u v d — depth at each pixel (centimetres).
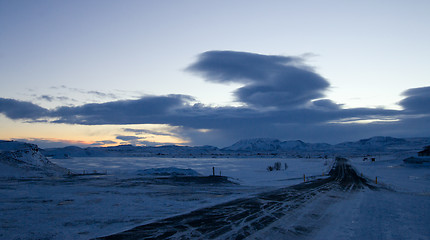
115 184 3080
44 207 1755
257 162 12462
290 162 12162
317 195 2473
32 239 1095
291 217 1530
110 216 1525
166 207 1809
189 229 1247
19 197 2119
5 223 1341
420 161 7544
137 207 1798
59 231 1212
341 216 1602
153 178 3825
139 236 1134
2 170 3769
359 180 4209
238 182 3844
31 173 3956
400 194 2720
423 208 1888
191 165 9812
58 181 3294
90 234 1167
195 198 2211
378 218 1548
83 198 2106
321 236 1176
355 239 1132
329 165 8494
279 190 2811
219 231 1215
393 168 7131
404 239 1132
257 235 1164
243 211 1675
